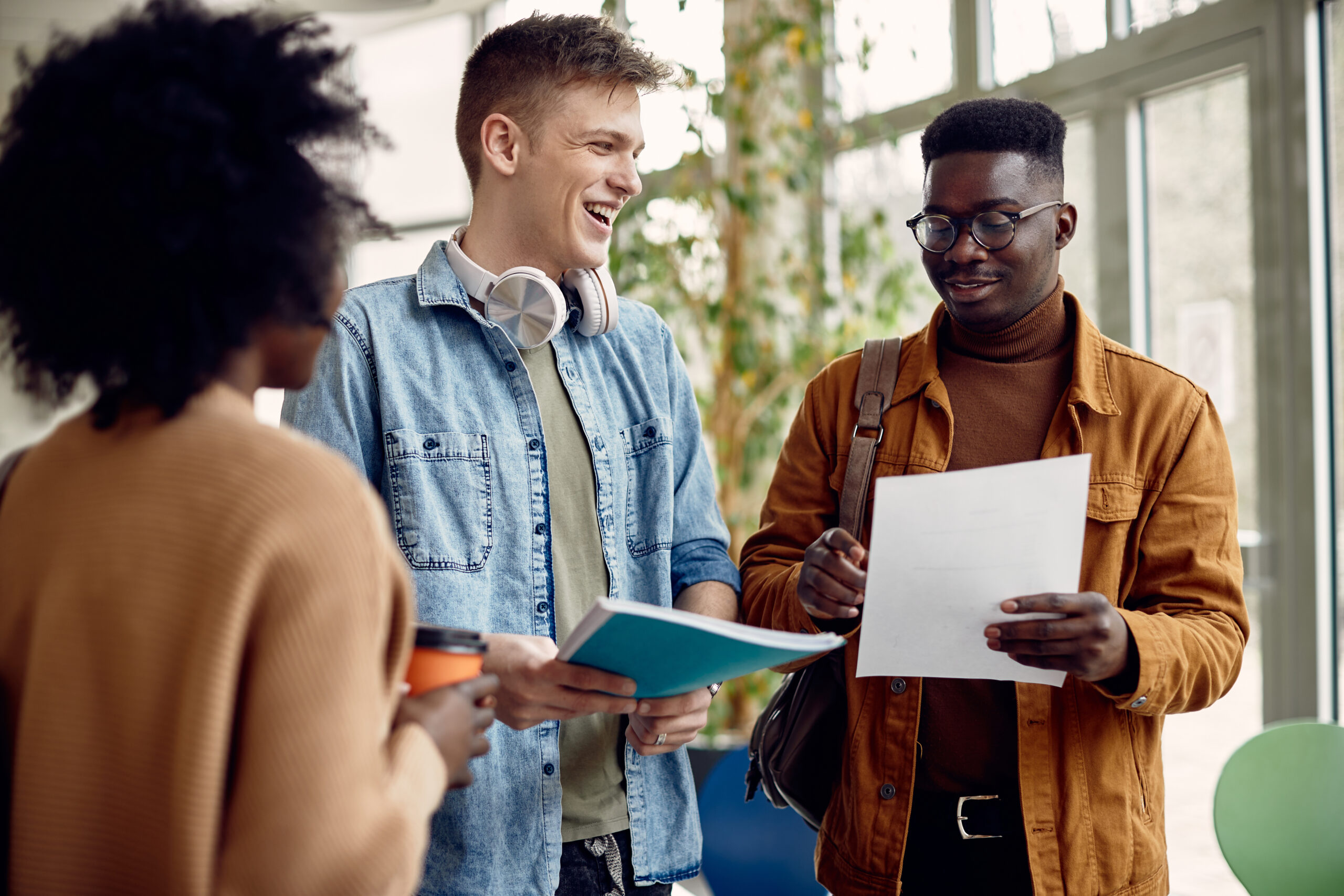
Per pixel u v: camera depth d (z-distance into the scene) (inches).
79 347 31.0
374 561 29.5
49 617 30.0
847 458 59.0
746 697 141.3
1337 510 105.3
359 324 54.8
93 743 29.1
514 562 54.4
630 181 56.9
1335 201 104.7
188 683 27.5
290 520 28.4
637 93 57.2
